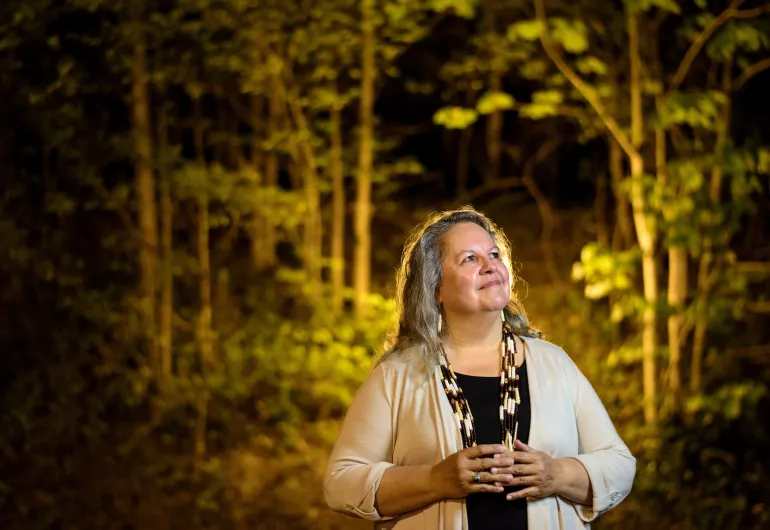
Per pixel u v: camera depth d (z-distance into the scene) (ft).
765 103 25.07
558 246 29.91
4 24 18.78
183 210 26.04
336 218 25.29
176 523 18.02
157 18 20.36
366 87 24.21
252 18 21.09
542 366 8.05
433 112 33.35
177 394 21.68
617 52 25.63
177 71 21.16
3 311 22.74
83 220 24.35
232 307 25.25
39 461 20.01
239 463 20.47
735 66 24.64
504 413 7.79
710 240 19.56
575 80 20.25
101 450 20.58
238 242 29.12
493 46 23.35
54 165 23.93
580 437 8.14
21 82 20.68
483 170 34.01
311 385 22.48
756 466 18.84
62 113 20.45
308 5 21.99
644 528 17.40
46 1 18.56
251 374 22.61
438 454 7.75
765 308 21.90
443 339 8.28
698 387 20.66
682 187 19.62
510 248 8.71
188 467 20.11
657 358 22.44
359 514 7.77
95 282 23.63
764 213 26.30
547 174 33.88
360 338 23.36
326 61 23.82
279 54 23.48
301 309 24.76
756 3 20.21
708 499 17.94
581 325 25.22
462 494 7.36
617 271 19.26
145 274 22.25
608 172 29.73
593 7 21.52
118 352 22.70
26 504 18.45
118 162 24.71
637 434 20.08
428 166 34.83
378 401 8.09
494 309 8.01
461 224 8.28
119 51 20.40
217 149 27.30
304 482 19.80
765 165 18.74
